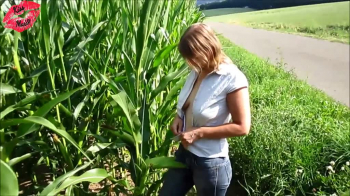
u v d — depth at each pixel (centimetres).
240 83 193
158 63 256
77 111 227
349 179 293
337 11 3134
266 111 425
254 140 331
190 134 197
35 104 233
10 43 202
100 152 256
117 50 291
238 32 2417
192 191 321
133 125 231
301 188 291
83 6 283
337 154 334
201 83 201
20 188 289
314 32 2208
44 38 203
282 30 2492
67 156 224
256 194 296
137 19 262
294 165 305
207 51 189
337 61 1069
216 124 201
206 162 205
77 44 244
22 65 223
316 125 402
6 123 169
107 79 231
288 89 610
